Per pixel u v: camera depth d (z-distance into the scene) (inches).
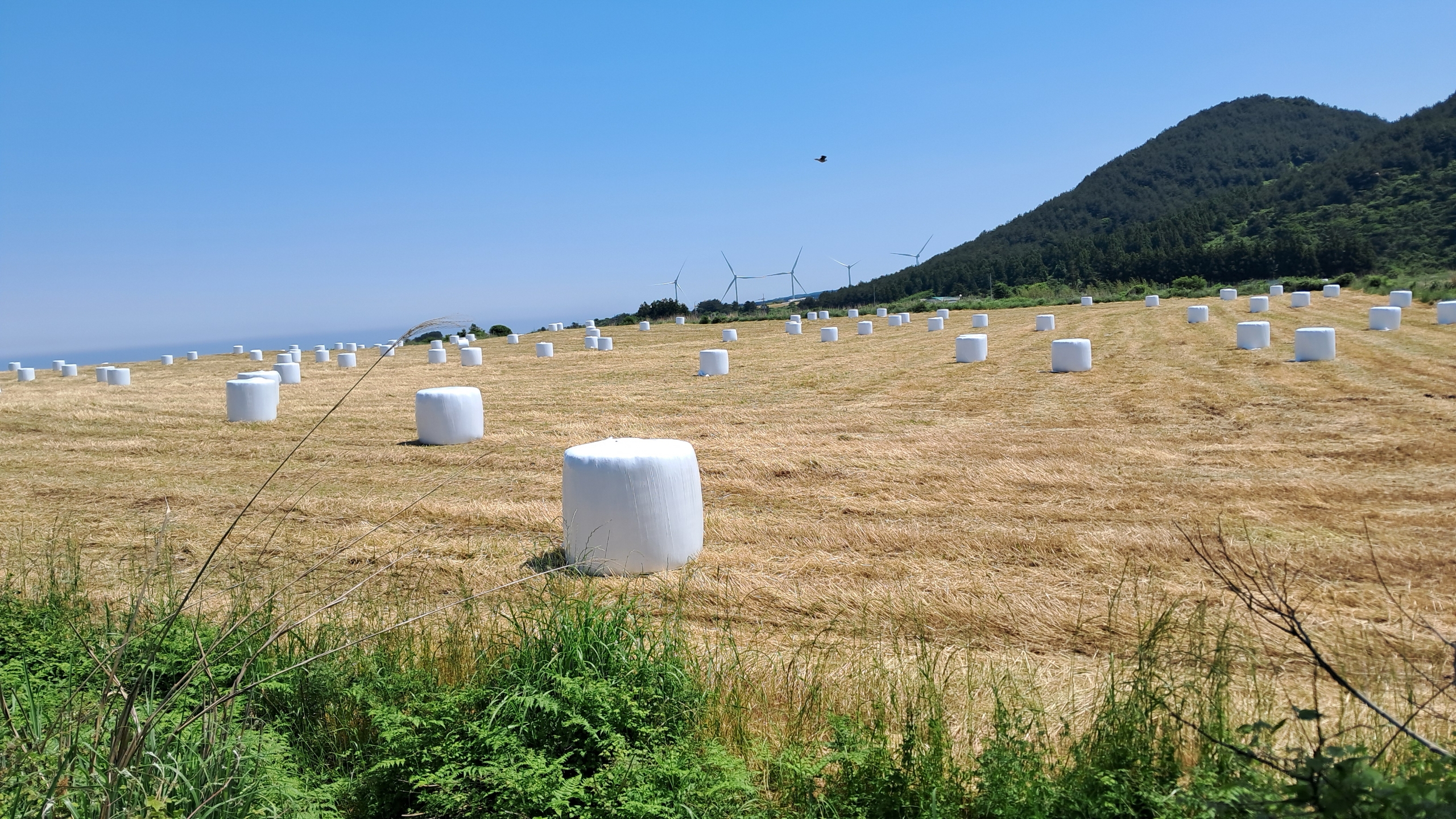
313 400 855.7
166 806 119.0
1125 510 338.3
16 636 197.2
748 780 142.9
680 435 561.9
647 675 170.1
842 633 227.8
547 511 368.5
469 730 150.2
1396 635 208.2
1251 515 320.8
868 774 143.1
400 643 199.2
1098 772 138.3
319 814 138.5
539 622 184.5
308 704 172.7
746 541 316.5
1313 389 627.2
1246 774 128.5
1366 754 117.2
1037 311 2146.9
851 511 356.8
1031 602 241.8
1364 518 305.7
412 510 375.9
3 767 124.0
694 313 3184.1
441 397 564.1
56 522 369.7
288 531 343.3
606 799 135.5
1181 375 749.9
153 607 219.9
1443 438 438.3
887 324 1984.5
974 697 183.9
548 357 1437.0
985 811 138.6
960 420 580.7
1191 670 189.9
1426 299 1684.3
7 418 736.3
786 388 827.4
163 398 898.1
